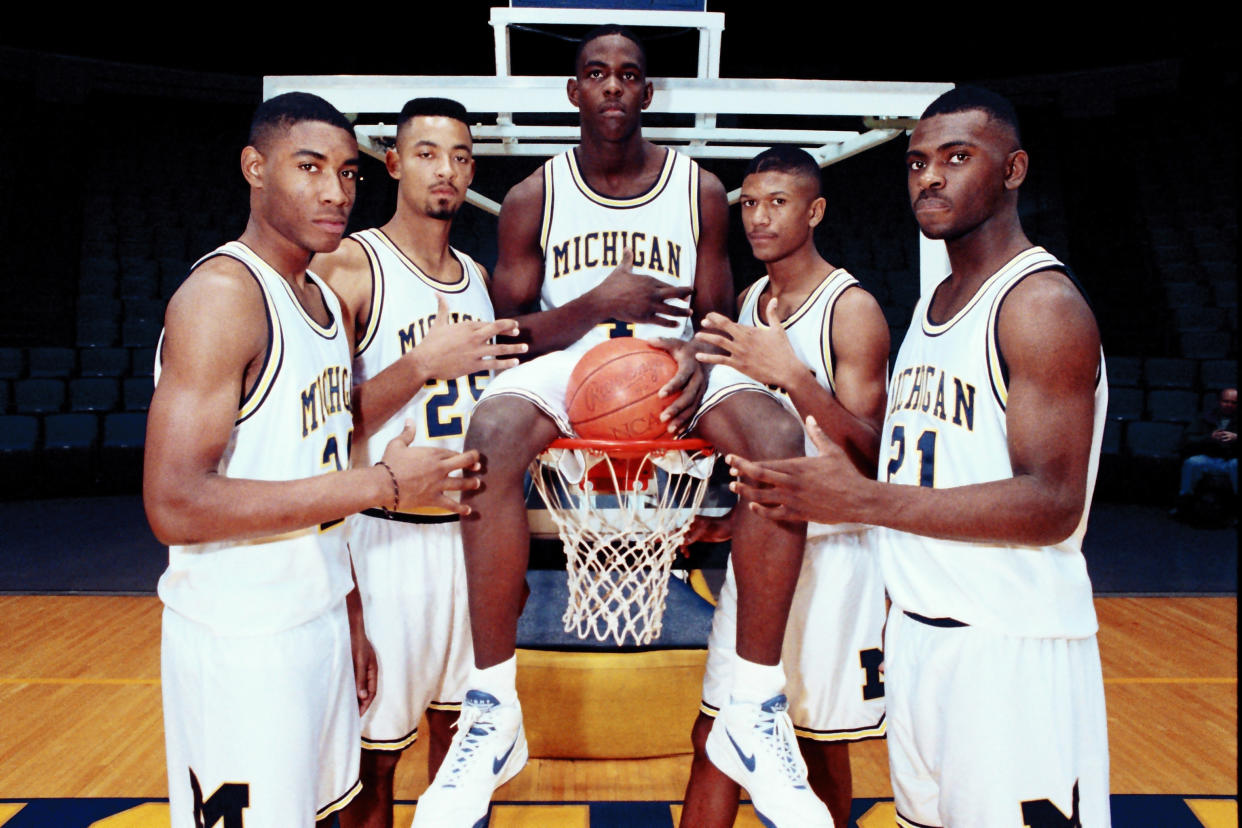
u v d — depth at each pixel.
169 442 1.28
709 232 1.95
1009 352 1.30
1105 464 6.63
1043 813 1.32
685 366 1.51
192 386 1.29
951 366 1.41
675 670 2.68
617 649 2.71
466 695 1.49
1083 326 1.25
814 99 2.25
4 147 8.63
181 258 8.38
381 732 1.88
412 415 1.90
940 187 1.37
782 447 1.45
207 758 1.36
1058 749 1.33
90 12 8.28
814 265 1.89
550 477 1.72
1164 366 6.93
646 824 2.32
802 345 1.86
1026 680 1.33
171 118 9.46
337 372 1.55
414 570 1.89
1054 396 1.26
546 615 2.89
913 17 8.20
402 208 1.94
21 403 6.77
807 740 1.90
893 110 2.29
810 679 1.86
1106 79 9.09
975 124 1.35
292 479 1.36
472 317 1.99
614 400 1.49
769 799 1.42
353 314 1.90
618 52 1.77
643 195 1.91
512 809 2.40
